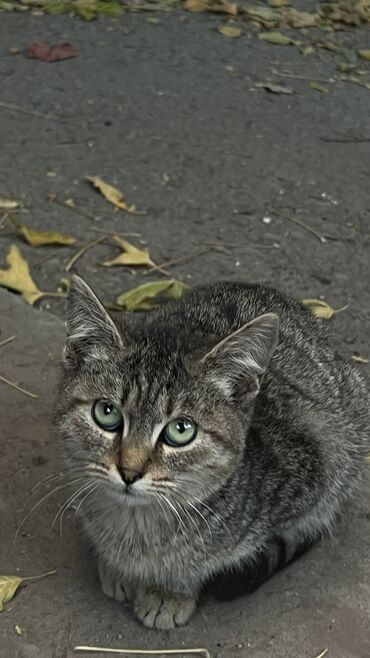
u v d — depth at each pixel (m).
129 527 0.84
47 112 1.40
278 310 0.97
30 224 1.21
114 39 1.61
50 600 0.86
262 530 0.87
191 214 1.25
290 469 0.88
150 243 1.20
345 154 1.38
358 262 1.21
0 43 1.56
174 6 1.75
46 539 0.90
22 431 0.97
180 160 1.33
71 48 1.55
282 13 1.77
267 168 1.33
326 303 1.16
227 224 1.24
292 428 0.90
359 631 0.86
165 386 0.80
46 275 1.15
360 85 1.58
